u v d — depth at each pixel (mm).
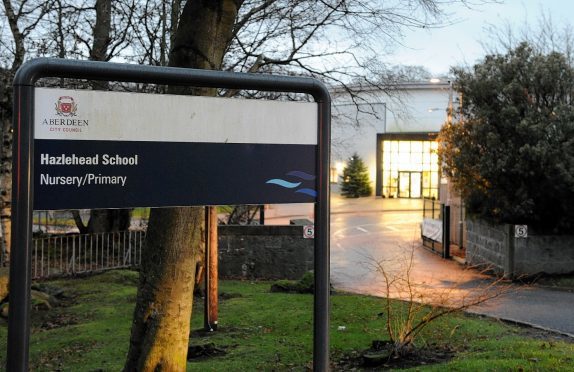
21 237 2840
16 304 2826
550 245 15188
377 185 56156
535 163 14656
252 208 23359
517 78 15406
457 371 5855
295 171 3502
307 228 13742
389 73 15898
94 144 3025
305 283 12688
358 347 7559
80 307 11484
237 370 6711
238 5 5746
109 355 7805
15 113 2879
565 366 5910
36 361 7684
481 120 15727
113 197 3064
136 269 16234
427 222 22391
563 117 14492
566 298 12375
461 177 16703
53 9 14781
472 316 9930
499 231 15812
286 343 8078
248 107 3385
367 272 16484
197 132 3260
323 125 3570
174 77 3230
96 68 3045
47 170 2924
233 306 10961
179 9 14000
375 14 12430
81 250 17062
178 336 5191
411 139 54656
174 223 5121
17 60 13781
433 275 15727
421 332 8008
